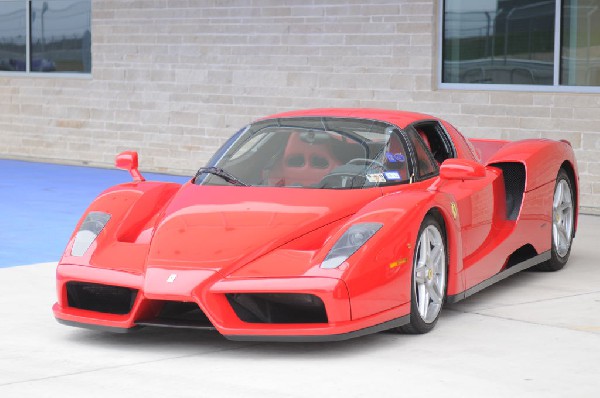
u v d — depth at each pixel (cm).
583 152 1052
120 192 618
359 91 1213
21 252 858
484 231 658
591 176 1049
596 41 1047
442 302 589
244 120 1323
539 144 742
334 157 617
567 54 1066
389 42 1184
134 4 1417
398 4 1173
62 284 557
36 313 628
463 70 1141
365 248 524
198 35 1355
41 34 1542
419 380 479
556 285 709
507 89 1109
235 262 521
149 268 530
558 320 603
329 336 509
